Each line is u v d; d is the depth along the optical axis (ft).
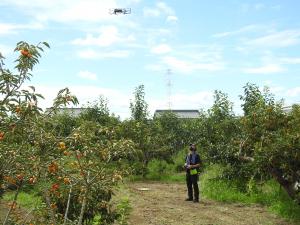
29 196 32.17
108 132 16.61
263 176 43.24
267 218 35.58
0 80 12.57
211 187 47.32
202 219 35.19
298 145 33.27
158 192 50.72
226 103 60.44
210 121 58.49
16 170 13.71
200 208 40.22
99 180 16.33
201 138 56.29
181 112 132.67
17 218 17.43
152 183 59.88
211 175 52.39
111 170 16.70
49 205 15.47
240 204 41.91
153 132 72.33
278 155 34.12
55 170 14.23
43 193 16.12
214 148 49.16
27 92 12.85
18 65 12.85
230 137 47.98
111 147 16.12
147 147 66.49
